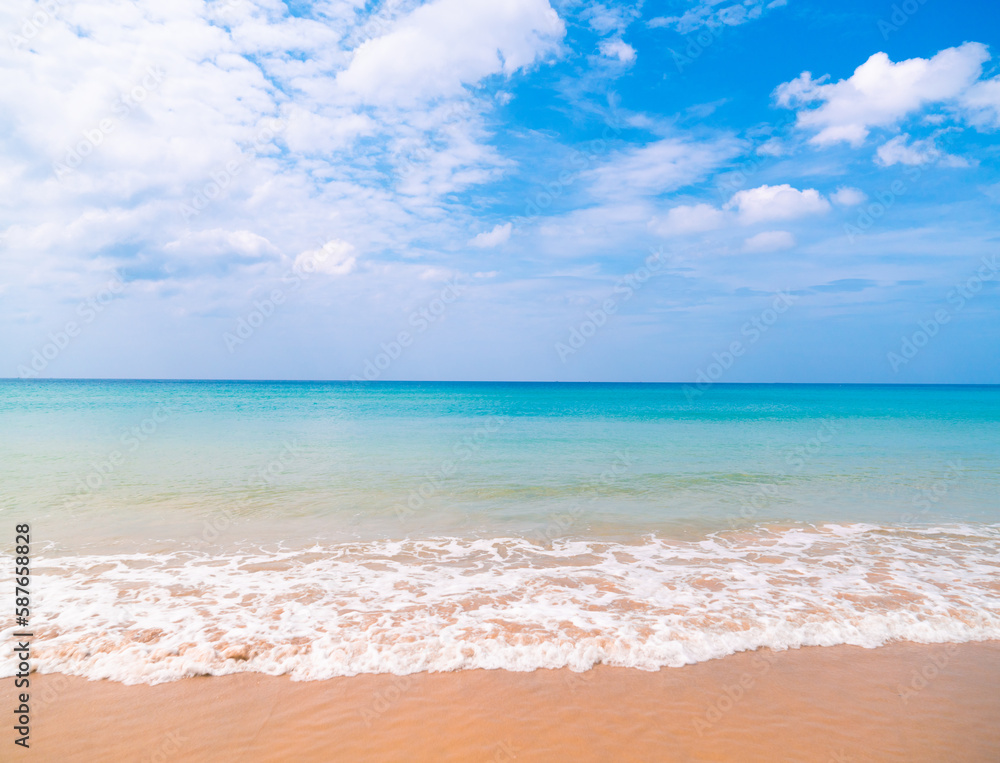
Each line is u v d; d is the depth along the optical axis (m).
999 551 9.78
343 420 32.91
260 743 4.68
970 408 49.06
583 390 109.81
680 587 8.05
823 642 6.46
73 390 80.94
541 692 5.45
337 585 8.03
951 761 4.52
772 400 64.56
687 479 15.77
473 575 8.53
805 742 4.74
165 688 5.44
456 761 4.49
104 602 7.30
